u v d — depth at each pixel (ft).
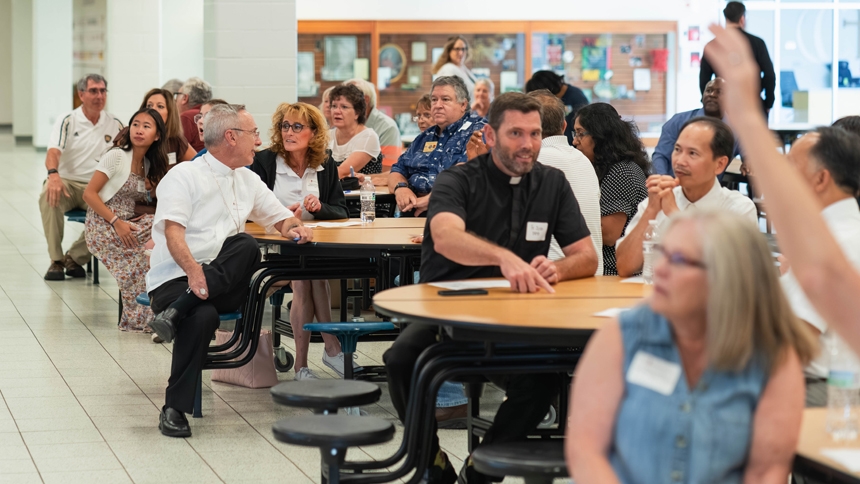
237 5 30.32
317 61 44.42
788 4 47.96
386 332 16.76
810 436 6.71
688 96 46.16
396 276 18.79
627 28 45.47
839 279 5.27
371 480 10.04
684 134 12.87
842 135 9.39
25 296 26.30
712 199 13.05
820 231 5.32
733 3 26.58
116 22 47.91
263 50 30.53
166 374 18.60
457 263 12.15
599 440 6.59
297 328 17.93
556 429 11.46
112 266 22.48
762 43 26.35
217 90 30.53
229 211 15.74
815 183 9.40
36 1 69.56
